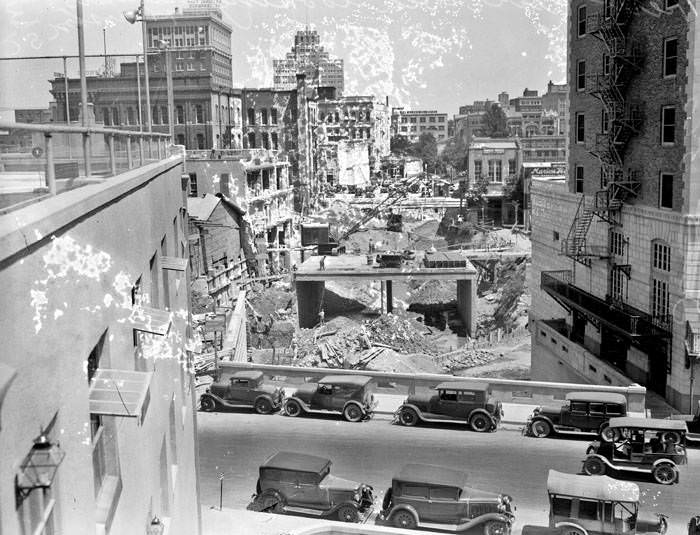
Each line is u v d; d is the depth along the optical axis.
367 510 24.94
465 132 180.38
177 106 94.69
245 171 80.88
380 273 78.00
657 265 35.91
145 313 10.68
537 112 172.12
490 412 32.72
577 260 43.59
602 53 41.69
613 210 40.12
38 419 5.69
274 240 89.81
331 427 33.41
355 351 66.38
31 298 5.61
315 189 118.25
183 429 18.61
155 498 12.13
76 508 6.68
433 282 92.50
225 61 104.69
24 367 5.41
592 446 28.08
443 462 29.22
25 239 5.38
